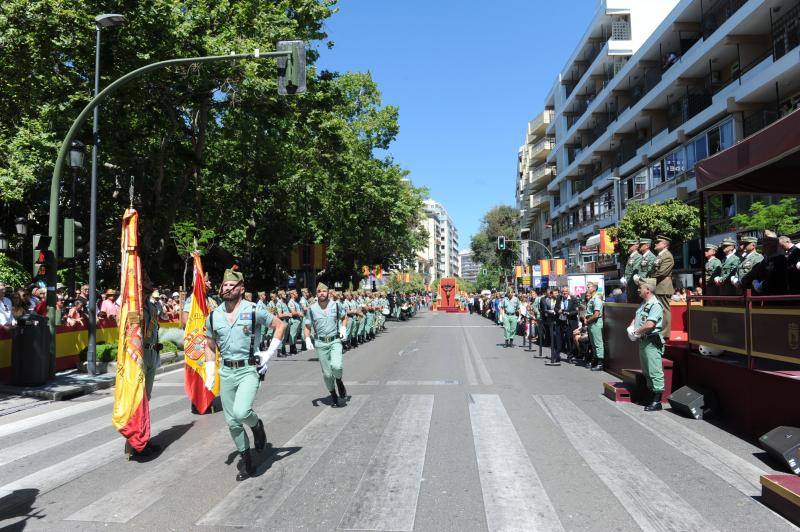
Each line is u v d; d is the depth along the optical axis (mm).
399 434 6785
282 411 8344
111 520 4301
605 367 12523
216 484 5098
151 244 23047
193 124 22656
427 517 4254
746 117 24312
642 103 34438
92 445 6652
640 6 41156
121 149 19875
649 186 34750
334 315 8727
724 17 27688
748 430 6664
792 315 5734
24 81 17969
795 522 4109
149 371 6863
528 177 75250
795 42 21469
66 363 13031
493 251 83250
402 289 57750
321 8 19656
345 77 33844
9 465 5863
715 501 4551
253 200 29469
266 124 20359
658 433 6754
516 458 5742
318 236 34344
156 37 16688
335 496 4727
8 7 15422
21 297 12641
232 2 18422
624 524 4102
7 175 18625
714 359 7664
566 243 57156
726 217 24422
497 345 20141
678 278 26188
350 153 29047
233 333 5398
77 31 16359
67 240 11914
